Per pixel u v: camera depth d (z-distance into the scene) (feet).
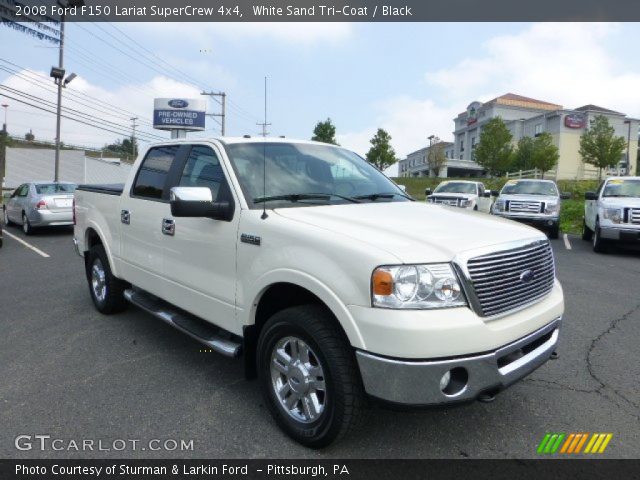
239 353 11.68
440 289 8.72
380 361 8.61
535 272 10.60
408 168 323.78
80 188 20.16
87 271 19.97
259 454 9.97
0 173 138.00
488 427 11.07
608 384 13.34
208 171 13.01
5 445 10.23
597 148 146.10
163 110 135.85
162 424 11.08
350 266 9.02
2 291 23.09
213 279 12.23
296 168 13.19
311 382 9.98
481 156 164.25
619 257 35.70
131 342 16.19
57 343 16.08
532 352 10.23
